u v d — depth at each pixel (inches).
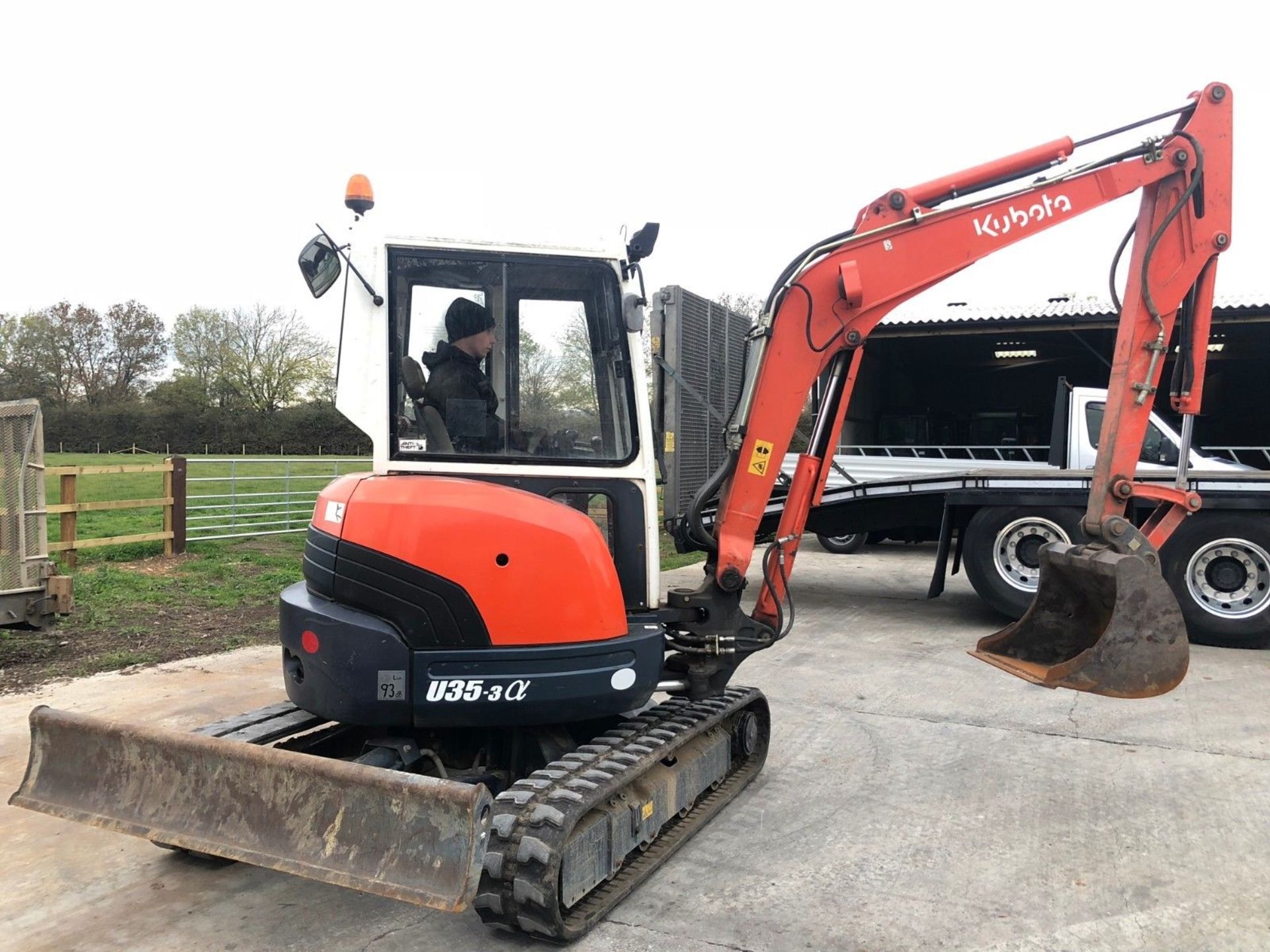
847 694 231.9
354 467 908.6
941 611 343.6
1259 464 589.9
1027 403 674.2
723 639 161.0
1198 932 117.6
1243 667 254.8
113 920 122.5
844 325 164.4
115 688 229.0
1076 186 165.6
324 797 105.7
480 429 137.1
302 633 126.7
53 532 498.3
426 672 122.6
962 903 125.5
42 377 2065.7
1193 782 169.2
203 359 2043.6
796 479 170.4
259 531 514.6
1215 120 162.6
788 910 124.0
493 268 137.3
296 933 118.9
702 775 152.9
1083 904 124.9
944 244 166.1
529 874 108.2
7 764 176.1
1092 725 204.1
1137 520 312.3
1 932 119.2
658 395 175.9
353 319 133.6
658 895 128.4
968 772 176.4
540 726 136.9
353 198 131.1
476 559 123.3
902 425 602.9
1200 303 162.7
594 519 140.0
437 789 99.2
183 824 112.5
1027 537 302.5
